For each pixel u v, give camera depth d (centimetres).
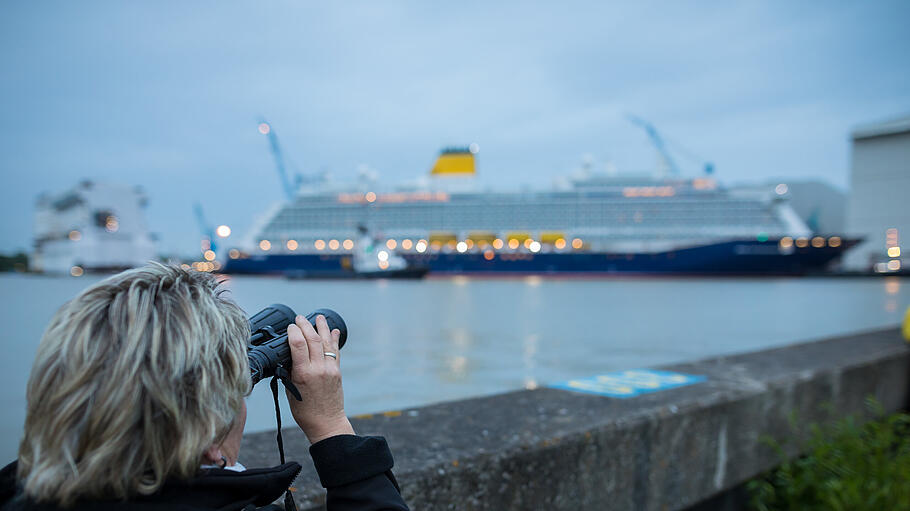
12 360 1058
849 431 268
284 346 81
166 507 60
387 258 5769
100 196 7969
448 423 184
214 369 64
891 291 4072
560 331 1559
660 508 199
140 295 64
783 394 252
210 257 6362
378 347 1232
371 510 77
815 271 5662
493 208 5991
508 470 156
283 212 6338
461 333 1509
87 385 58
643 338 1414
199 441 61
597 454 179
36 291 4188
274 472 70
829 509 241
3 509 62
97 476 56
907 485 241
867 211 9206
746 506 259
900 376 341
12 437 568
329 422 81
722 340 1370
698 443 212
